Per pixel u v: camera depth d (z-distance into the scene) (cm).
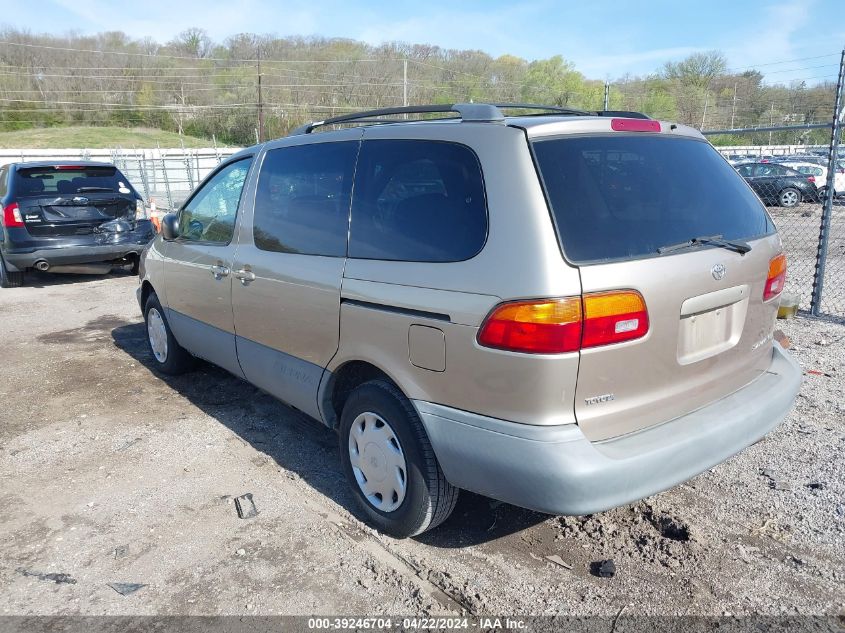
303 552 300
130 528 322
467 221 257
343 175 322
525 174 245
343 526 320
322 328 320
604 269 236
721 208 291
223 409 470
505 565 288
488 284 242
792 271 988
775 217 1686
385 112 328
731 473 359
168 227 467
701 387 275
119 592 275
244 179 400
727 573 279
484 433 248
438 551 299
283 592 274
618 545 300
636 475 241
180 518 330
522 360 233
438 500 283
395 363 280
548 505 238
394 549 301
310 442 415
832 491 337
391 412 287
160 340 532
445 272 258
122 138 6512
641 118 310
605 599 265
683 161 292
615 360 240
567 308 228
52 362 584
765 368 319
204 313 437
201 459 394
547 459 233
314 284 321
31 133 6638
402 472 293
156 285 506
